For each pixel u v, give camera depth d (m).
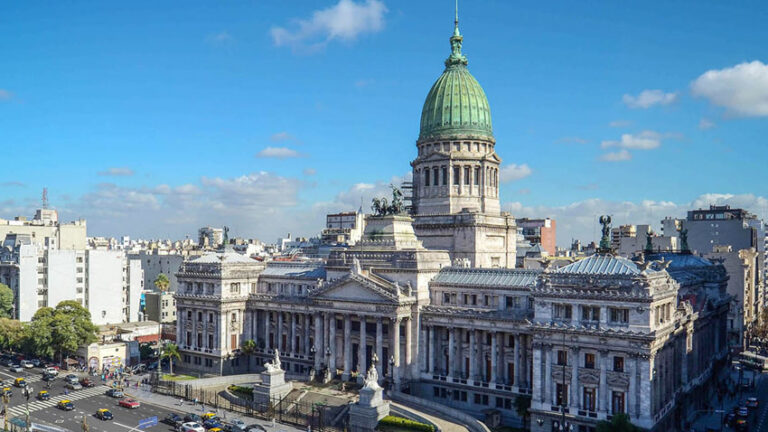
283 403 127.31
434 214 165.62
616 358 103.88
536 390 110.38
